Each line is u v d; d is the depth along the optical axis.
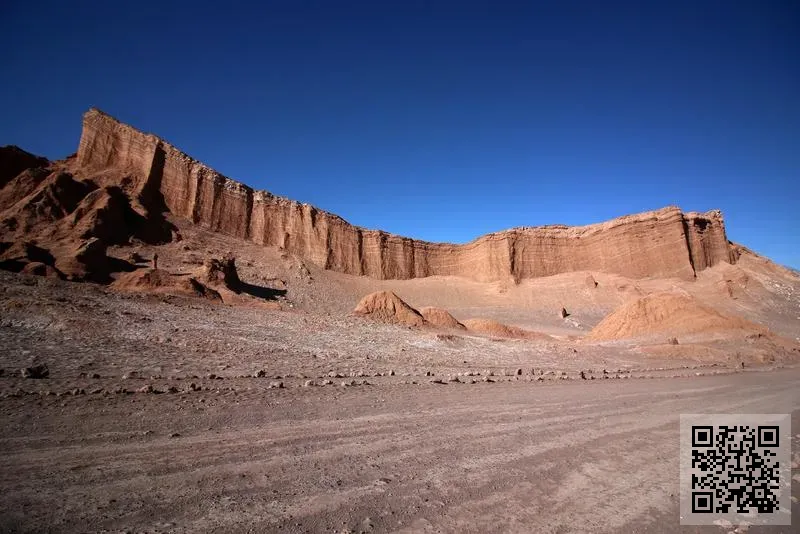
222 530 3.50
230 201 114.69
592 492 4.89
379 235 142.12
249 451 5.61
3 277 23.41
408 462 5.56
